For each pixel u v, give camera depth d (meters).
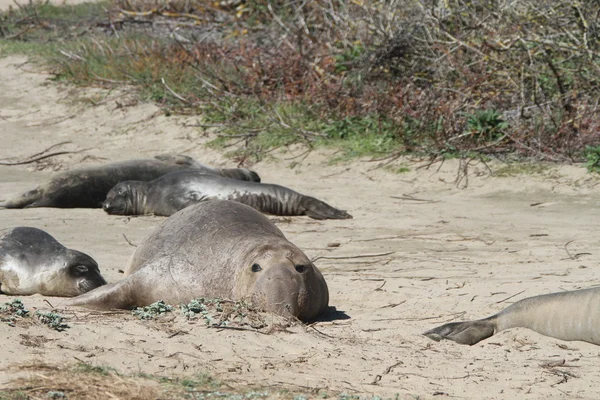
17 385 18.27
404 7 69.38
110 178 51.59
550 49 63.41
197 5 90.44
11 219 46.47
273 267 27.20
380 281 33.97
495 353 25.27
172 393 18.62
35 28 105.00
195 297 28.19
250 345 23.41
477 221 46.12
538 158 57.19
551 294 27.55
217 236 29.25
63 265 30.30
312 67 70.44
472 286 32.84
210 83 74.06
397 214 48.19
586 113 59.16
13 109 76.69
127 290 28.38
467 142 59.75
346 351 23.81
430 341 26.14
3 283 30.58
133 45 85.44
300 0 77.69
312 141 64.00
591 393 21.69
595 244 40.47
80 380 18.81
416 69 67.19
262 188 48.22
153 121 71.44
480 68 63.81
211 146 66.19
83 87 78.94
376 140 62.00
